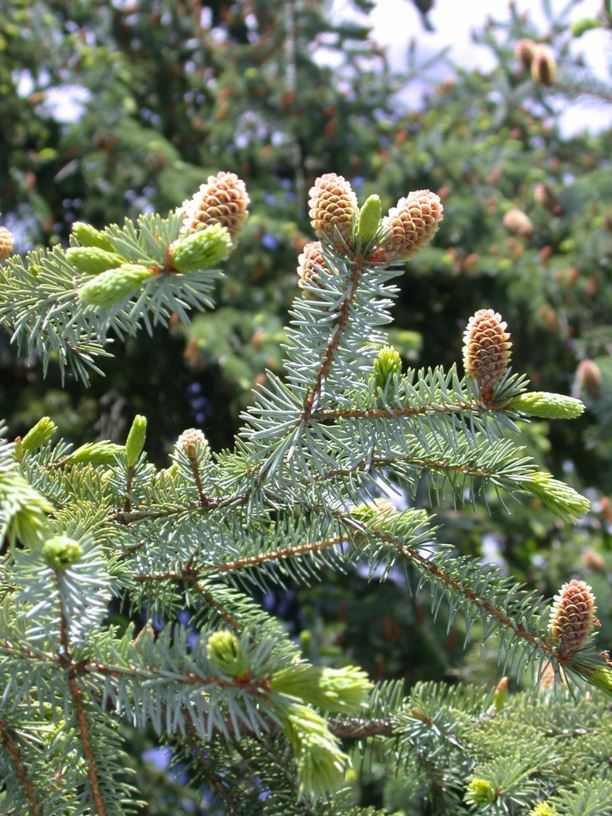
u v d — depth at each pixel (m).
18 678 0.58
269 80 2.49
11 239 0.68
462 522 2.05
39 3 2.39
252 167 2.48
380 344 0.64
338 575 2.03
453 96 2.89
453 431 0.62
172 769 0.82
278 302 2.14
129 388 2.33
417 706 0.78
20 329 0.65
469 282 2.43
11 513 0.52
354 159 2.51
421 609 1.83
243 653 0.53
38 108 2.37
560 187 2.61
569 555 2.12
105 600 0.54
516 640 0.66
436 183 2.44
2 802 0.58
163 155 2.21
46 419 0.70
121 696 0.55
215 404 2.35
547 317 2.37
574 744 0.76
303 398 0.62
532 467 0.66
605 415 2.13
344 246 0.59
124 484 0.68
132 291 0.54
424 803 0.90
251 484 0.65
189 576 0.72
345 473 0.65
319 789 0.51
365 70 2.78
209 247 0.54
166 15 2.62
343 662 1.85
